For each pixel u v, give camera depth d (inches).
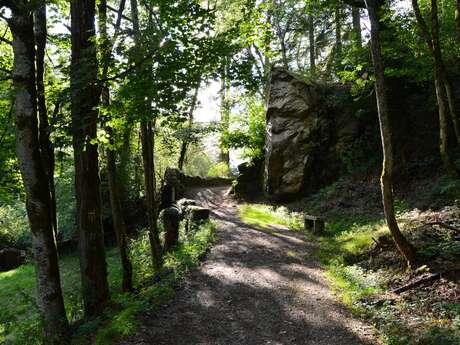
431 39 454.9
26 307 520.7
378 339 253.1
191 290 354.3
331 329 274.5
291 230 583.5
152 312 304.3
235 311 311.0
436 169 535.8
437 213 407.5
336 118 727.1
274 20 968.3
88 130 325.4
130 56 271.3
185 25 303.3
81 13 325.4
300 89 751.1
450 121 540.7
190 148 1395.2
